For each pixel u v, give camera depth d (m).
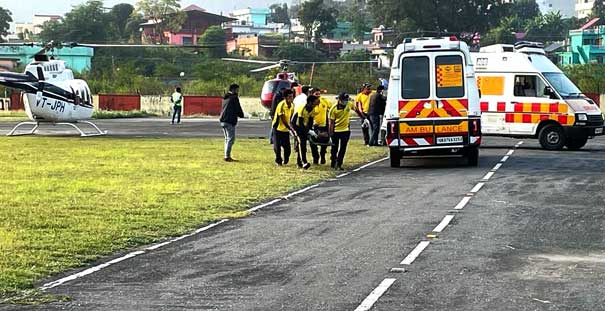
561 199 20.42
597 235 15.57
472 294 11.10
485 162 30.45
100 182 24.16
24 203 19.80
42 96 47.16
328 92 99.50
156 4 158.88
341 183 24.61
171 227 16.84
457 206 19.34
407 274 12.35
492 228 16.34
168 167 28.58
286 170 28.06
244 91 99.75
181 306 10.73
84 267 13.23
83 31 137.88
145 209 19.03
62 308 10.68
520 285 11.62
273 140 30.55
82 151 35.47
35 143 40.50
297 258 13.72
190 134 48.69
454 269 12.65
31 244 14.80
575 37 127.31
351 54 126.25
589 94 70.62
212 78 104.00
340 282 11.91
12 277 12.27
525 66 36.44
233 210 19.20
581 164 29.47
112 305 10.82
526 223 16.92
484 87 37.09
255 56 139.38
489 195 21.22
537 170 27.38
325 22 146.00
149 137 45.62
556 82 36.44
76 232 16.08
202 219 17.83
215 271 12.83
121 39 148.25
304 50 127.88
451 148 28.42
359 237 15.56
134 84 99.25
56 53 120.50
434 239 15.21
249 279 12.24
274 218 18.08
